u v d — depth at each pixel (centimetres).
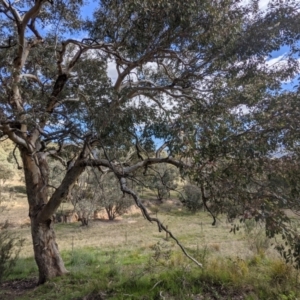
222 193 372
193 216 2538
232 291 532
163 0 467
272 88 540
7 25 786
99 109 453
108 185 2252
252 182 377
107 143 485
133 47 609
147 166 617
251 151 334
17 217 2484
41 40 777
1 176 3027
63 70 711
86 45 683
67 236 1959
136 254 1090
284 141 351
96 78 614
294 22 521
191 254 849
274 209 360
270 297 491
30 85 761
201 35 534
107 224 2469
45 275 773
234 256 841
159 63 683
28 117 525
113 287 601
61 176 1861
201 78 637
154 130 397
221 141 335
